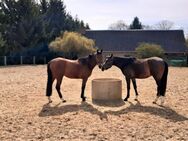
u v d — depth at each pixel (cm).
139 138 687
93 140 673
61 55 4138
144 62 1111
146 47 3769
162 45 4888
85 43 4078
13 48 4425
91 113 923
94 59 1122
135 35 5134
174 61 3816
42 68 2959
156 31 5206
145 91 1375
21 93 1305
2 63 3778
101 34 5169
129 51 4784
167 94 1284
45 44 4303
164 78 1076
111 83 1131
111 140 673
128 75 1122
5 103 1089
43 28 4584
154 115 901
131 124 802
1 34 4247
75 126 784
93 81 1153
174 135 709
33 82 1709
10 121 835
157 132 732
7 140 676
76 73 1116
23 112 945
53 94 1295
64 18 5634
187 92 1338
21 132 735
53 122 824
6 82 1711
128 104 1072
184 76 2131
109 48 4853
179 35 5097
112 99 1138
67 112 940
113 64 1130
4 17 4522
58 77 1111
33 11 4616
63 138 689
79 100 1152
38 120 846
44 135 711
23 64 3916
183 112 948
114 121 831
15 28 4472
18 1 4534
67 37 4003
